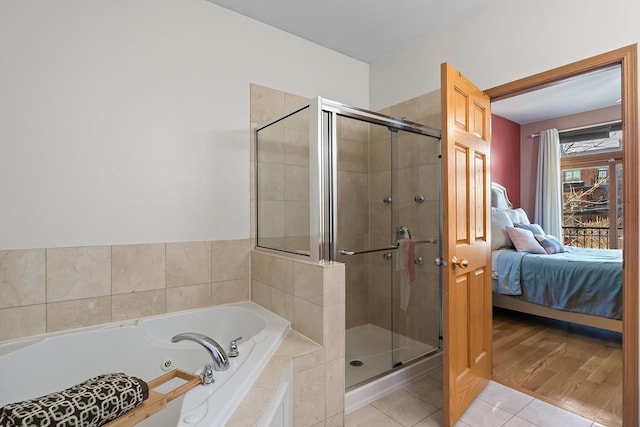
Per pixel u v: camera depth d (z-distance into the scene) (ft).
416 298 8.27
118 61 6.47
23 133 5.61
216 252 7.63
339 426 5.87
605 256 11.35
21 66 5.60
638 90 5.51
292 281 6.49
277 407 4.30
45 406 3.11
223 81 7.73
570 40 6.28
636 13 5.54
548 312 10.96
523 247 12.03
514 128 17.06
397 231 7.99
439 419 6.19
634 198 5.57
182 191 7.20
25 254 5.65
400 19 8.23
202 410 3.57
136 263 6.68
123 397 3.55
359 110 6.99
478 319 6.98
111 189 6.41
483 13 7.66
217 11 7.67
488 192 7.41
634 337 5.60
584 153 15.90
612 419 6.15
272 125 7.64
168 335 6.81
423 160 8.32
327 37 9.06
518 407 6.53
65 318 5.99
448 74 5.88
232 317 7.45
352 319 7.34
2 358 5.02
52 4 5.85
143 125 6.73
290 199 6.97
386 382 7.08
